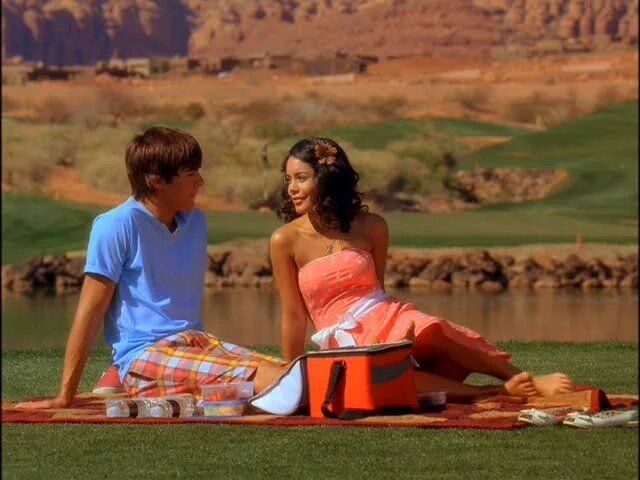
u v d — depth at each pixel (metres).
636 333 77.25
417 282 120.31
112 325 15.85
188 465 12.30
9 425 14.30
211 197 180.50
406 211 180.00
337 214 15.98
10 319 96.31
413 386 14.70
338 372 14.30
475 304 103.38
